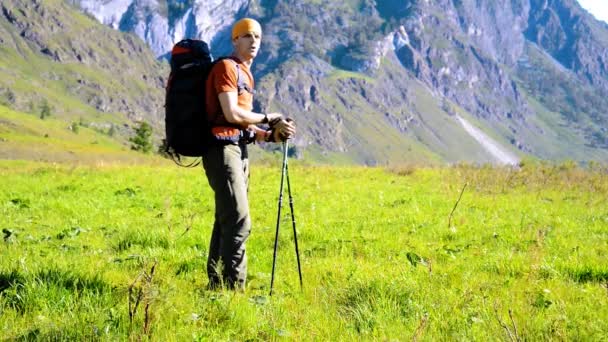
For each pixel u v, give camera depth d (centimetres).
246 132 691
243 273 688
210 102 655
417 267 832
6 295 597
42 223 1279
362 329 556
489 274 809
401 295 661
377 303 624
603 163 2773
